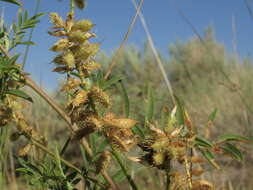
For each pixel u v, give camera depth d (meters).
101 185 0.17
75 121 0.16
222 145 0.16
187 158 0.15
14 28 0.18
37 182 0.18
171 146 0.14
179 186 0.15
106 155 0.16
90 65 0.16
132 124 0.15
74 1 0.17
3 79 0.17
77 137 0.16
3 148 0.26
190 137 0.15
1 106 0.19
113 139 0.16
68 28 0.17
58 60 0.16
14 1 0.16
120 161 0.17
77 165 0.19
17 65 0.18
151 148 0.15
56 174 0.18
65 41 0.16
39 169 0.18
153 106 0.16
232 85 0.45
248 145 0.47
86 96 0.16
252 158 0.48
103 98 0.16
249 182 0.48
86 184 0.18
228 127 0.61
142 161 0.15
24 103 0.20
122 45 0.19
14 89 0.17
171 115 0.15
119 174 0.18
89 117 0.16
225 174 0.45
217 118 0.64
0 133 0.26
